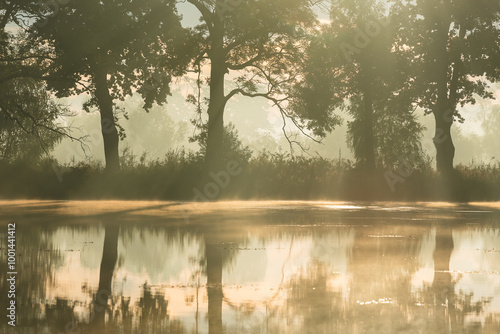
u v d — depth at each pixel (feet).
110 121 191.72
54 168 172.86
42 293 35.47
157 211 109.09
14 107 204.85
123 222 85.25
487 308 31.86
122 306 32.35
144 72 198.39
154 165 178.19
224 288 37.45
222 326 28.25
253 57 193.77
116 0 181.68
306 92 193.98
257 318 29.76
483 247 58.90
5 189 168.04
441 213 111.55
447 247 58.70
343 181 180.75
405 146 231.71
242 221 88.79
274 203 144.46
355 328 27.84
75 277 40.93
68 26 175.94
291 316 30.07
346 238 66.23
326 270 44.45
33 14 180.45
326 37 195.00
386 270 44.57
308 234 70.44
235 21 181.37
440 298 34.45
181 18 190.60
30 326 28.12
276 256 51.88
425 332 27.14
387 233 72.08
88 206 121.70
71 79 183.21
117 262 47.85
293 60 189.47
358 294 35.68
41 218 90.33
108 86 198.29
